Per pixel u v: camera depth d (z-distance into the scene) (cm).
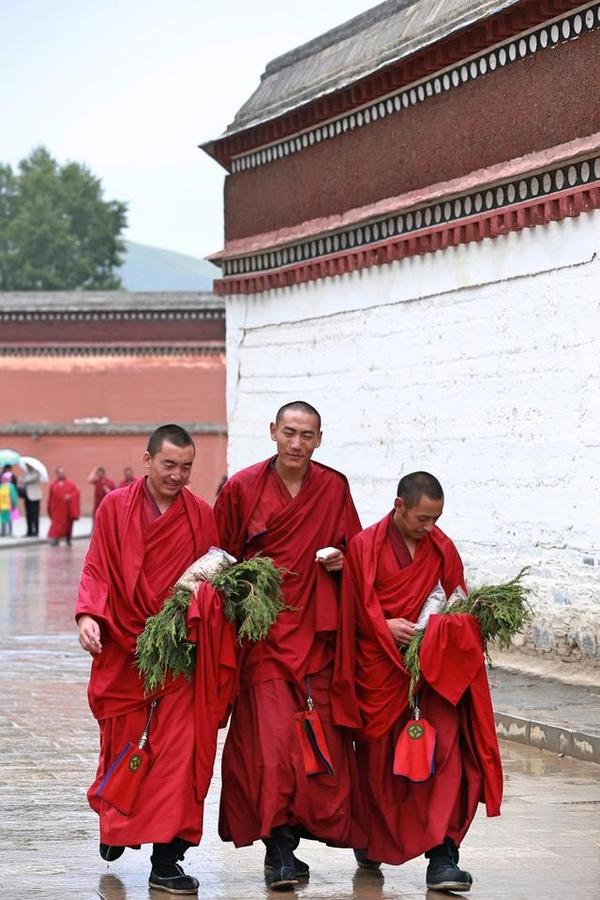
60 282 13150
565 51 1973
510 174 2070
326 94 2566
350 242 2580
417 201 2311
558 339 2006
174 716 1065
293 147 2788
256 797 1085
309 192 2734
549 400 2030
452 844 1082
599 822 1301
